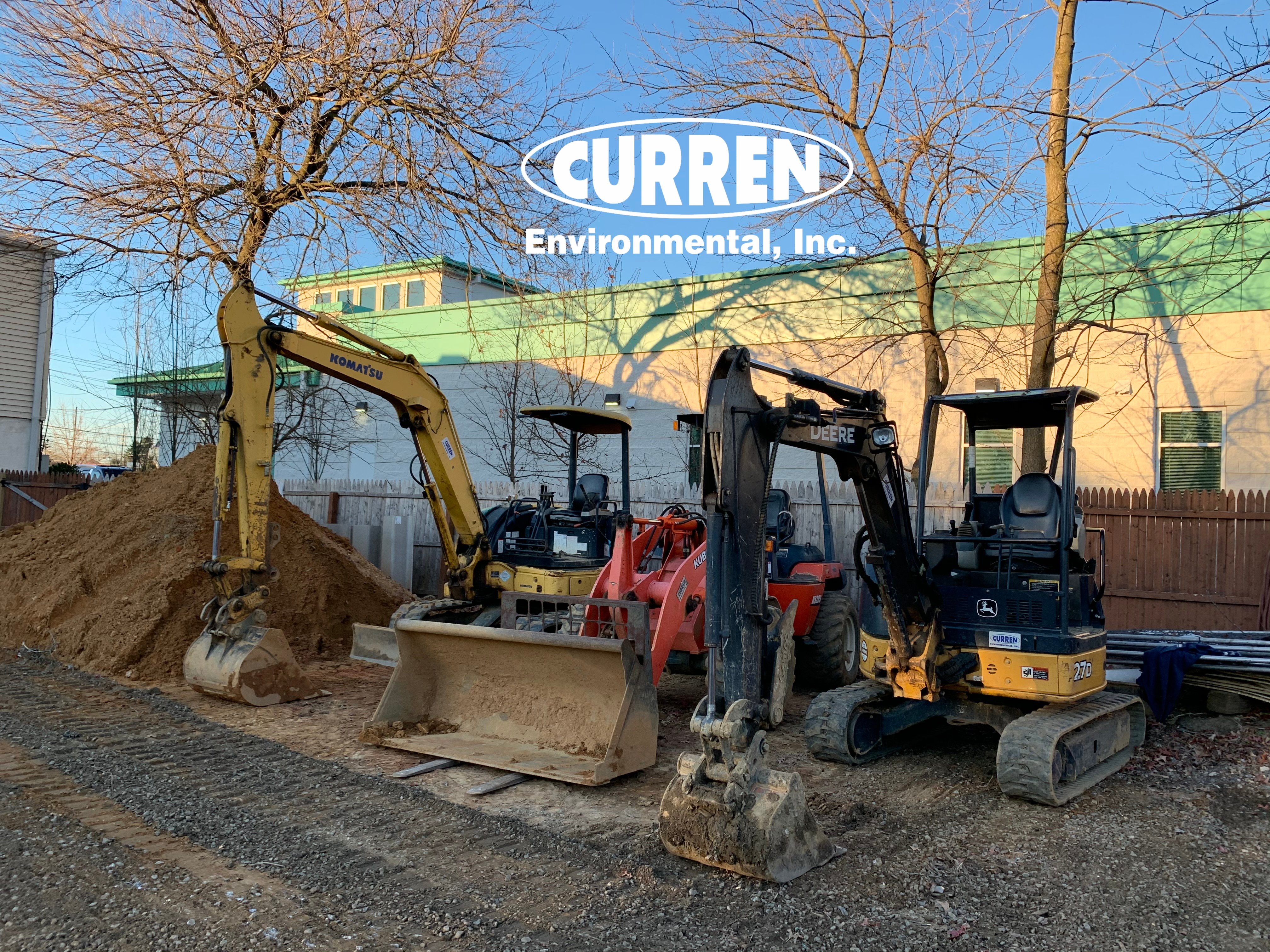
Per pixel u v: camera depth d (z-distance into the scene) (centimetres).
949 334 1366
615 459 1747
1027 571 668
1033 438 980
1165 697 775
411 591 1393
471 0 1323
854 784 627
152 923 380
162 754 632
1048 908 423
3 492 1861
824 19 1066
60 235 1341
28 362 2103
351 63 1321
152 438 2559
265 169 1341
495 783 584
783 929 393
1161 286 1219
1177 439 1220
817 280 1508
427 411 920
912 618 636
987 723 672
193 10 1322
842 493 1154
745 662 457
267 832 490
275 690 796
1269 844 514
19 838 467
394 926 385
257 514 808
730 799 440
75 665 900
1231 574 951
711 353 1606
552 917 398
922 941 387
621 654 600
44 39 1257
